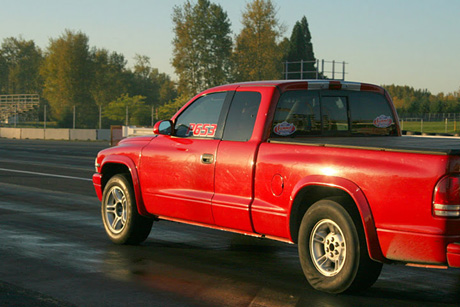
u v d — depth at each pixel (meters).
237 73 96.69
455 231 5.22
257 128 6.75
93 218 10.70
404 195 5.40
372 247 5.61
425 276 6.92
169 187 7.62
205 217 7.19
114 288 6.24
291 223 6.29
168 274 6.86
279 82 6.89
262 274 6.91
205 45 94.31
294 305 5.68
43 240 8.69
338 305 5.69
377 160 5.60
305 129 7.04
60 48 118.25
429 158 5.29
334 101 7.29
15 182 16.58
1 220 10.38
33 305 5.62
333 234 5.97
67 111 112.94
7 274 6.76
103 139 68.19
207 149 7.17
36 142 54.44
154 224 10.22
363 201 5.63
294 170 6.20
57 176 18.42
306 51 118.19
